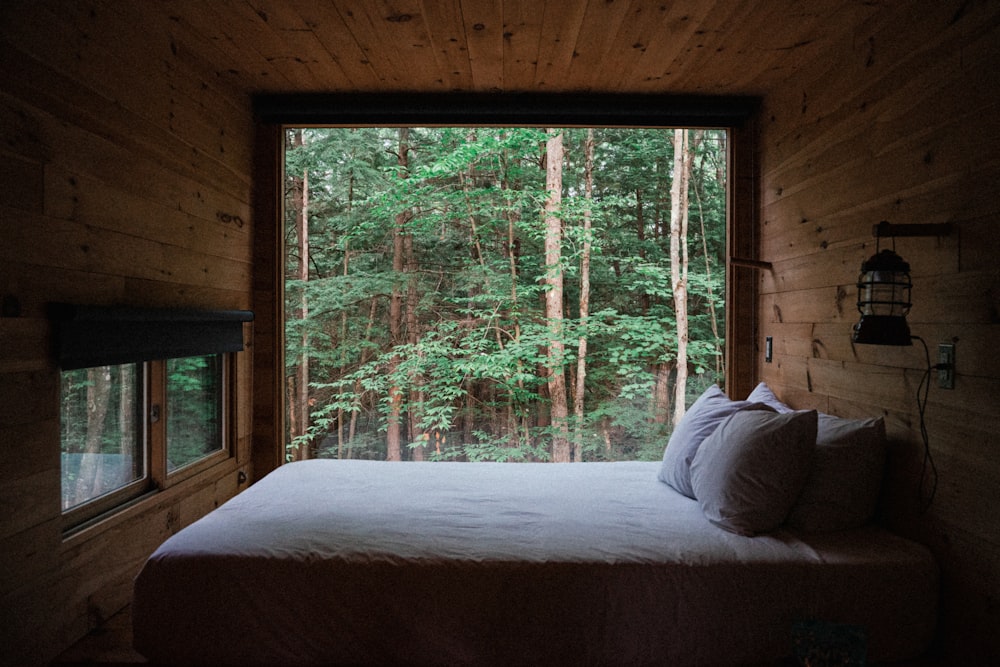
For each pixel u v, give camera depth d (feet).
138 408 7.76
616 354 16.65
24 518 5.53
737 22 7.58
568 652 5.39
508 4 7.25
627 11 7.39
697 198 17.22
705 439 7.53
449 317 16.94
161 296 7.88
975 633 5.33
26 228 5.54
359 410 16.61
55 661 5.94
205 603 5.45
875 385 6.94
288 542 5.76
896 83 6.55
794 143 9.10
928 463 6.01
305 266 17.03
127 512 7.15
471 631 5.38
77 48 6.26
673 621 5.41
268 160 10.69
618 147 17.40
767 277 10.07
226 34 8.03
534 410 16.76
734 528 6.13
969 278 5.42
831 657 4.67
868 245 7.10
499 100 10.24
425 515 6.54
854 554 5.71
